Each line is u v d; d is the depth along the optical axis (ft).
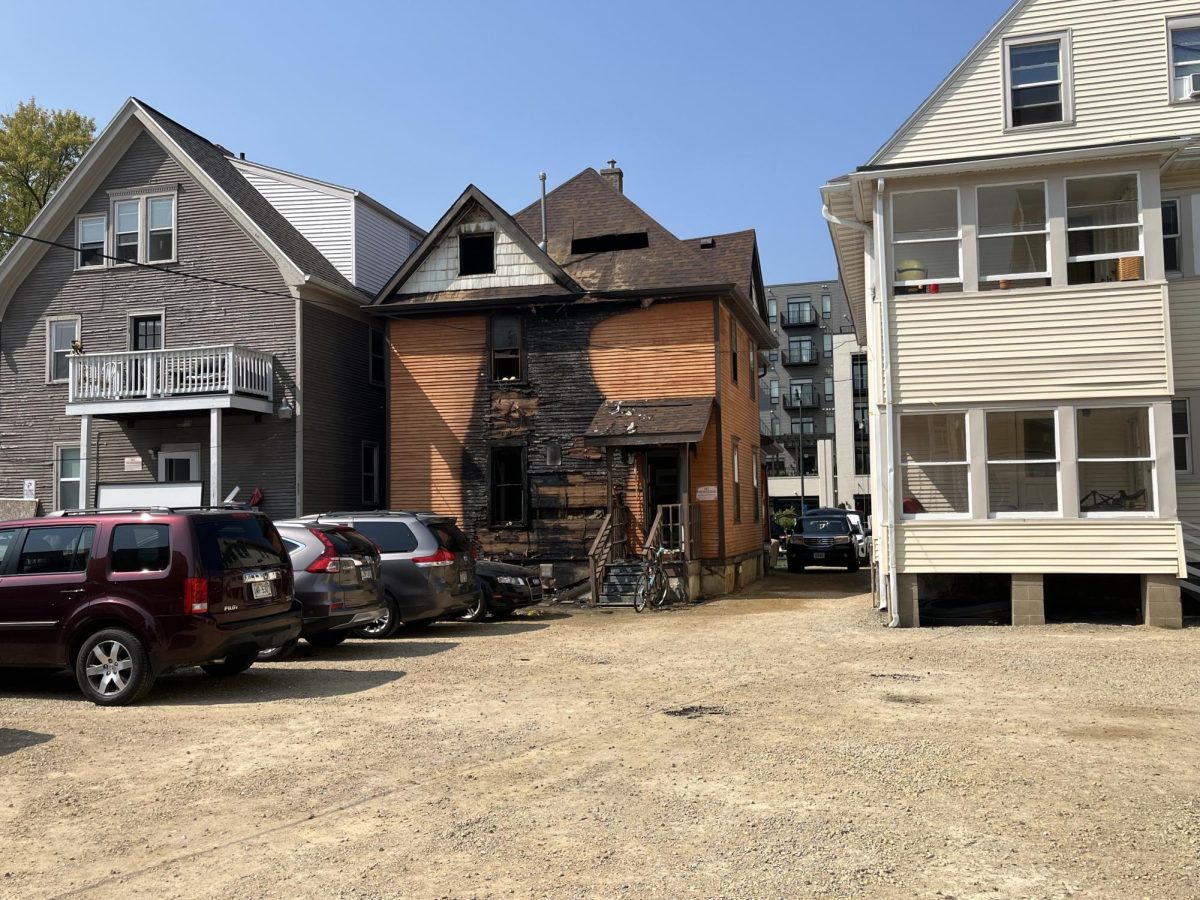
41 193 117.70
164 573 29.86
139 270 78.74
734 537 75.51
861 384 224.33
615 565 62.95
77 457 79.30
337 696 30.42
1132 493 50.03
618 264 74.79
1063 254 48.37
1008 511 49.60
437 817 18.13
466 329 75.46
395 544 45.73
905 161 51.67
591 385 72.79
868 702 28.27
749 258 86.84
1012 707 27.25
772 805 18.47
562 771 21.15
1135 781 19.69
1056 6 51.72
